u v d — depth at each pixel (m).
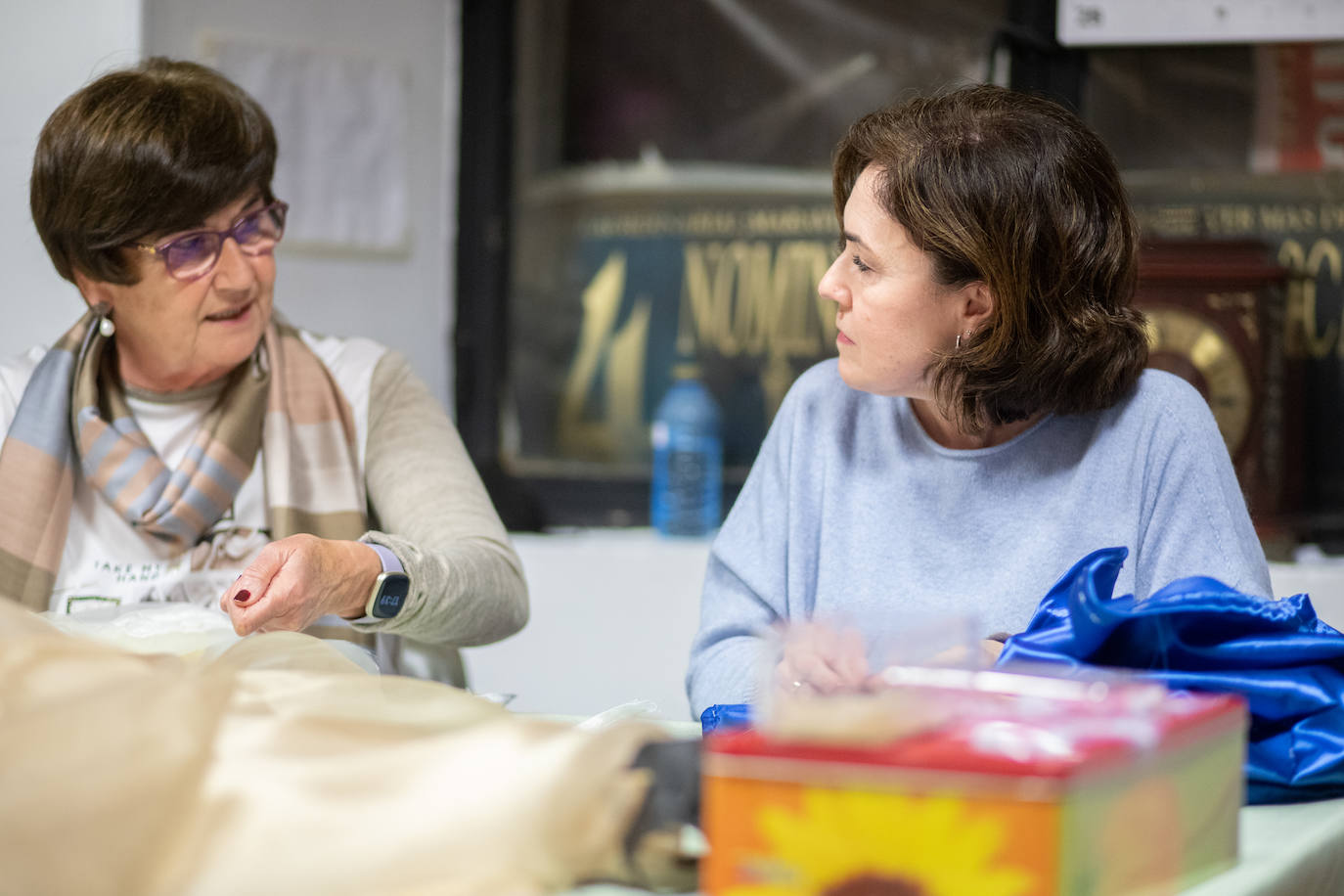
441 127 2.73
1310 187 2.40
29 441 1.47
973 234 1.19
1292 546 2.31
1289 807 0.83
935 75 2.55
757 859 0.55
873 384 1.28
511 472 2.74
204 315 1.45
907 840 0.53
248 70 2.46
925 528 1.33
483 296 2.74
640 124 2.71
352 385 1.65
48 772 0.57
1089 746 0.56
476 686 2.50
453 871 0.55
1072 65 2.47
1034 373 1.23
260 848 0.56
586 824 0.58
